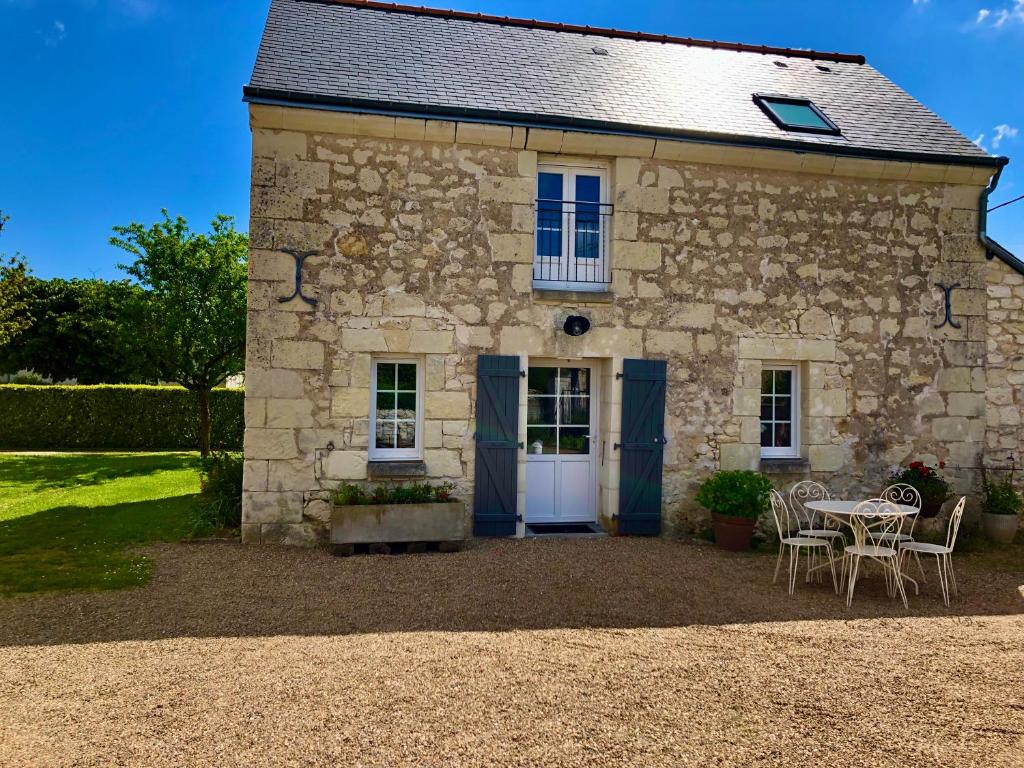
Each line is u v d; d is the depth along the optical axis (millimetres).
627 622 3965
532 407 6453
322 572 4832
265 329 5590
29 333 18281
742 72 7965
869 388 6633
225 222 11000
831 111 7273
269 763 2436
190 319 10453
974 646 3748
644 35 8414
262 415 5590
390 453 5938
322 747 2545
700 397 6344
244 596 4293
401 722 2732
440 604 4188
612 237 6254
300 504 5641
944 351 6777
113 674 3135
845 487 6570
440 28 7547
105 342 14039
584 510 6566
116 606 4078
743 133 6363
